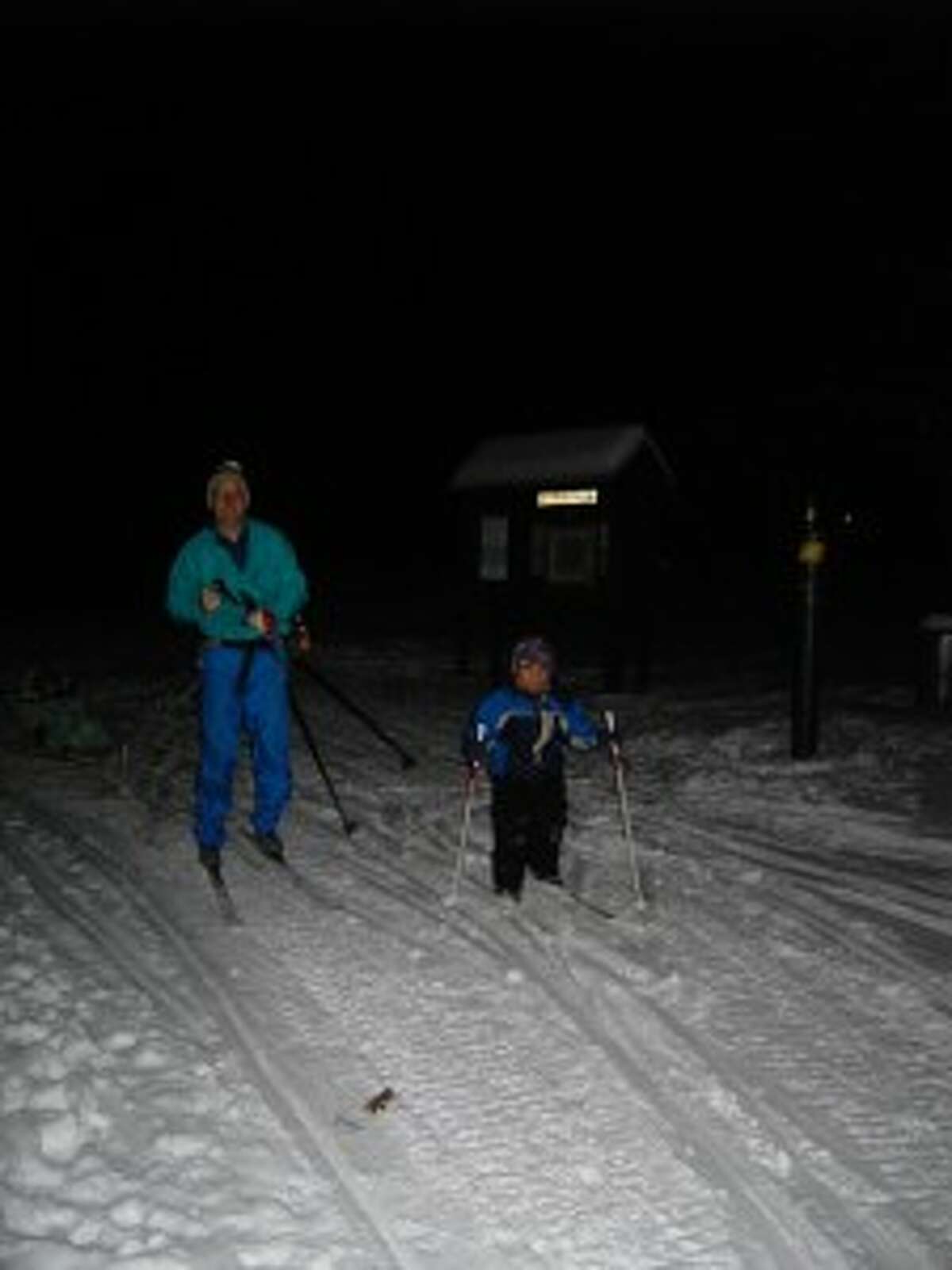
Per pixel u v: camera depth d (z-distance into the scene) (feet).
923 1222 12.04
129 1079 14.25
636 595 42.65
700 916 20.34
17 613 80.53
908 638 63.46
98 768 31.89
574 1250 11.43
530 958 18.38
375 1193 12.22
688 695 42.45
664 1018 16.37
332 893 21.33
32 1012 15.88
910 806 27.14
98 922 19.70
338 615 76.33
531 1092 14.32
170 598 22.39
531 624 44.68
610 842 24.47
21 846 24.34
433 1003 16.71
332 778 30.35
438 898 21.09
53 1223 11.49
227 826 25.55
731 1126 13.67
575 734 21.02
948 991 17.43
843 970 18.11
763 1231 11.82
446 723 38.34
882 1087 14.61
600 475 41.55
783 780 29.48
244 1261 11.03
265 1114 13.62
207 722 22.02
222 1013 16.22
